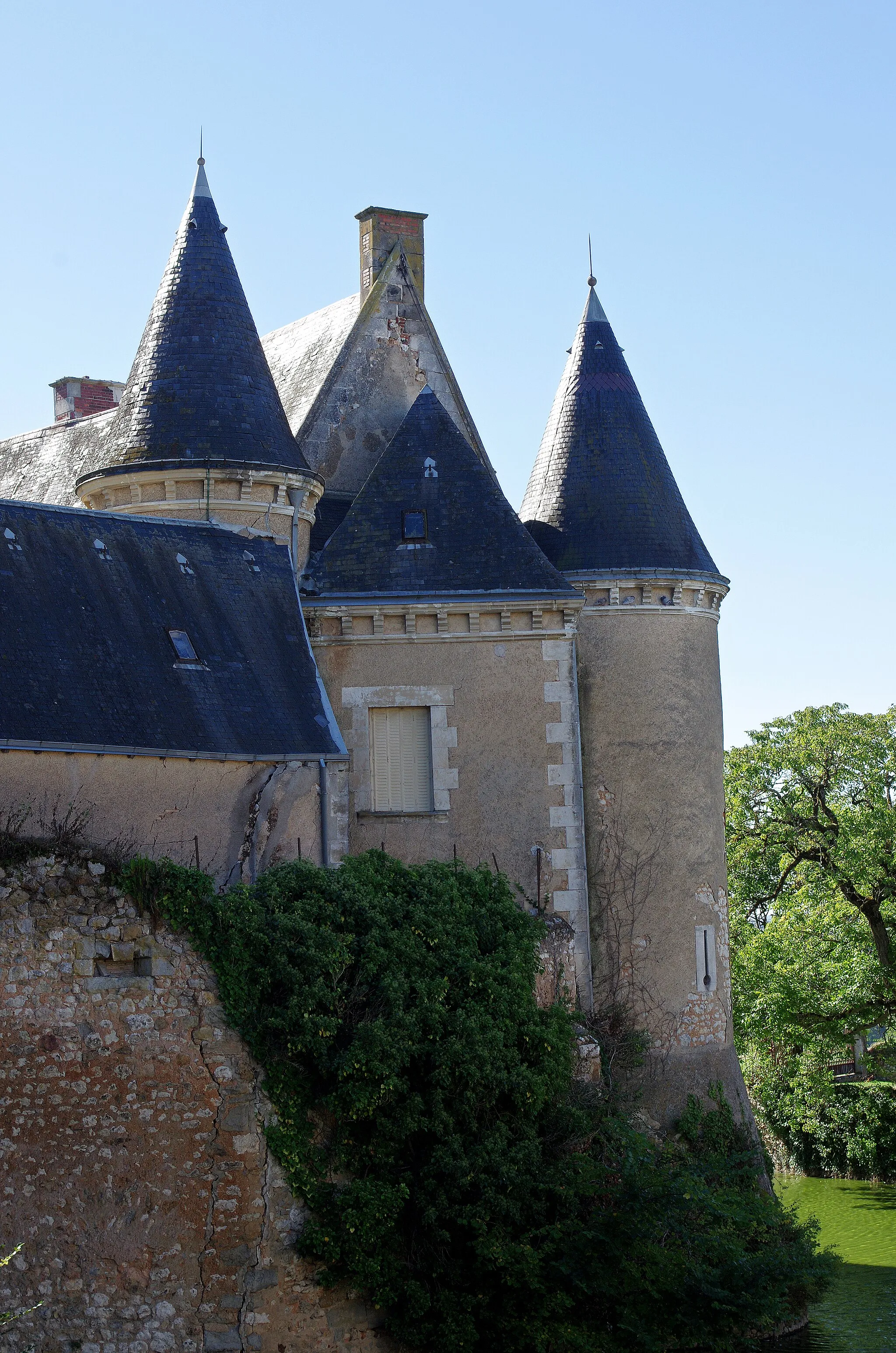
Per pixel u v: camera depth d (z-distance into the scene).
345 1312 15.87
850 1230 29.11
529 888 21.39
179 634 19.33
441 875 18.45
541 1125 17.64
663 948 22.45
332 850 19.30
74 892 15.18
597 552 23.17
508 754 21.61
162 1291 14.98
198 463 21.27
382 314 25.77
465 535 22.19
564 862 21.48
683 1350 17.48
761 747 35.47
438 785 21.44
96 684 17.81
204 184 23.36
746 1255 17.41
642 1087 21.78
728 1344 17.08
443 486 22.59
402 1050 16.09
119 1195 14.93
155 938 15.45
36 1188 14.59
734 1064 23.12
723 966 23.25
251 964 15.82
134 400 22.11
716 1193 18.28
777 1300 17.06
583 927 21.44
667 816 22.78
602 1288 16.28
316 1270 15.69
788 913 34.47
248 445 21.64
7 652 17.34
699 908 22.88
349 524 22.39
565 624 21.81
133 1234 14.93
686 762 23.06
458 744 21.56
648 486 23.75
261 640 20.31
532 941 18.64
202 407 21.72
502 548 22.05
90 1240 14.74
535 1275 16.17
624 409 24.34
